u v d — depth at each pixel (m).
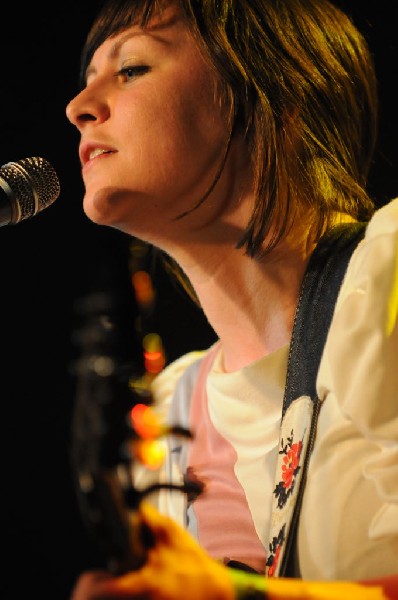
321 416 3.41
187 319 6.48
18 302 6.97
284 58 4.05
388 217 3.41
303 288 3.73
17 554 7.00
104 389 2.28
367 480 3.22
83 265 6.72
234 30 3.99
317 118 4.08
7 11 7.27
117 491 2.25
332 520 3.21
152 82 3.87
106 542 2.24
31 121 7.15
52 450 7.09
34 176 4.00
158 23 4.00
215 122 3.86
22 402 7.08
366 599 2.79
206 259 3.95
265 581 2.68
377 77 6.35
